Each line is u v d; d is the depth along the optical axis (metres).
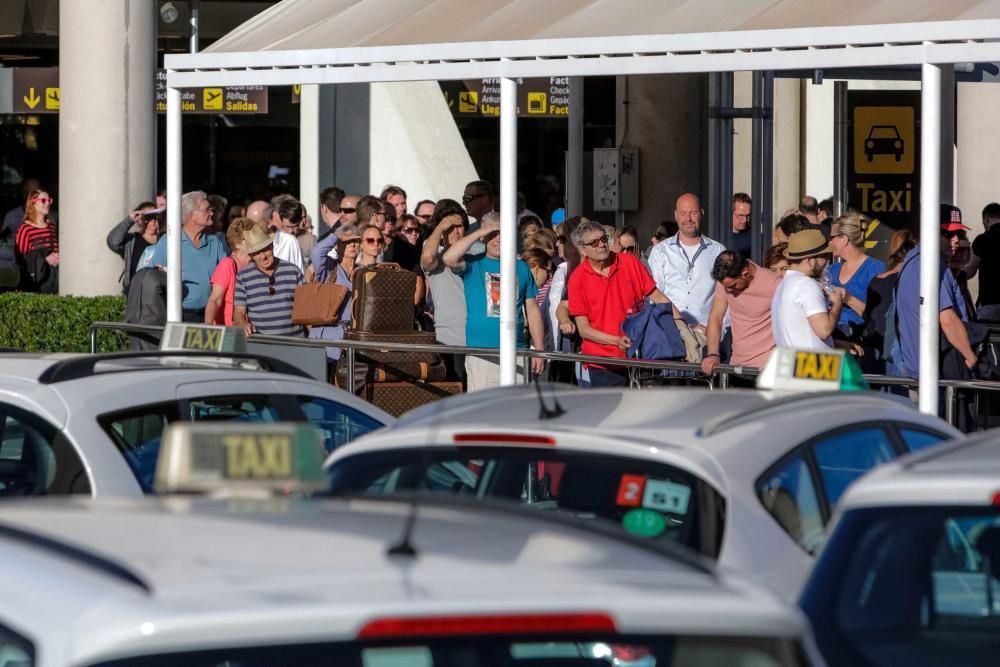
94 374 19.17
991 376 34.53
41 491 17.95
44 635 7.53
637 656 8.74
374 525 9.28
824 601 12.66
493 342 37.56
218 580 7.89
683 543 14.83
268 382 20.58
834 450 16.70
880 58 26.92
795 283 31.09
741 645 8.15
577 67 30.08
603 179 56.41
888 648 12.50
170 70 35.34
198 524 9.15
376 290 37.28
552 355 33.44
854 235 38.59
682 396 17.48
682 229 44.12
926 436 18.41
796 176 82.44
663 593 8.10
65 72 54.72
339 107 78.62
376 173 78.44
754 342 34.09
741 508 14.97
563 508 15.36
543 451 15.54
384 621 7.50
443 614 7.59
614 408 16.80
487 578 8.12
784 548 15.14
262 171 81.06
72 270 54.66
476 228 43.81
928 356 27.36
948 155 49.12
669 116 56.09
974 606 12.59
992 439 14.14
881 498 12.70
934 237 27.17
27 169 83.25
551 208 70.69
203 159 80.94
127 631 7.34
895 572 12.62
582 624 7.79
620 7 30.81
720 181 49.72
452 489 15.90
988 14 26.20
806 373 19.56
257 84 34.22
